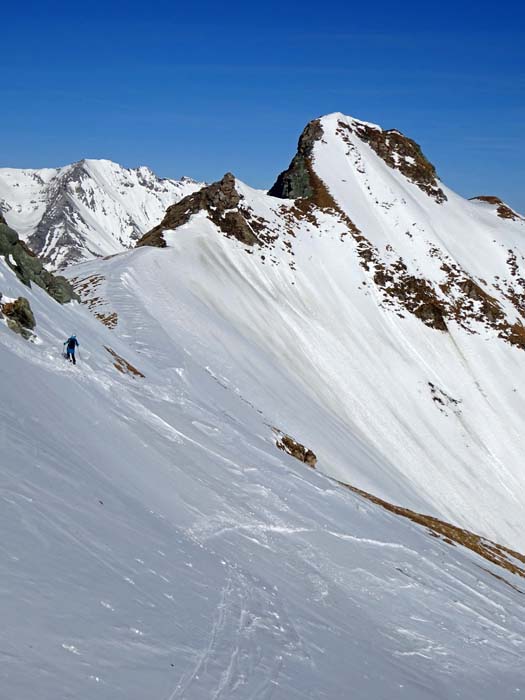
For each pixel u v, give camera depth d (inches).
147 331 1872.5
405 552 1032.2
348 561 866.1
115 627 358.0
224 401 1571.1
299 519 918.4
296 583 702.5
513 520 2827.3
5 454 497.7
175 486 787.4
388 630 725.3
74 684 283.3
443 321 3946.9
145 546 514.6
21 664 275.3
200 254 3294.8
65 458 588.1
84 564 406.6
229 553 666.8
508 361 3892.7
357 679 517.0
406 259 4281.5
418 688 578.6
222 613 488.7
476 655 764.0
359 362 3304.6
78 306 1507.1
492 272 4761.3
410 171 5482.3
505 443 3321.9
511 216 5895.7
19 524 401.1
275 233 3932.1
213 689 360.2
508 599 1037.2
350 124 5521.7
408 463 2810.0
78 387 889.5
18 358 827.4
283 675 436.1
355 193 4714.6
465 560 1228.5
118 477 668.1
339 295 3752.5
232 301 3021.7
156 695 317.1
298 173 4790.8
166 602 440.1
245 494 906.7
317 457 1835.6
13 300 996.6
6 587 324.8
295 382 2645.2
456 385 3577.8
